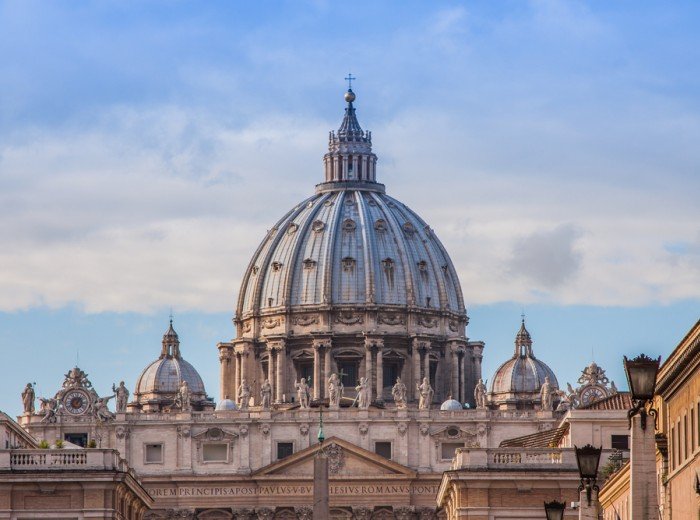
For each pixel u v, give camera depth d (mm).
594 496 122375
